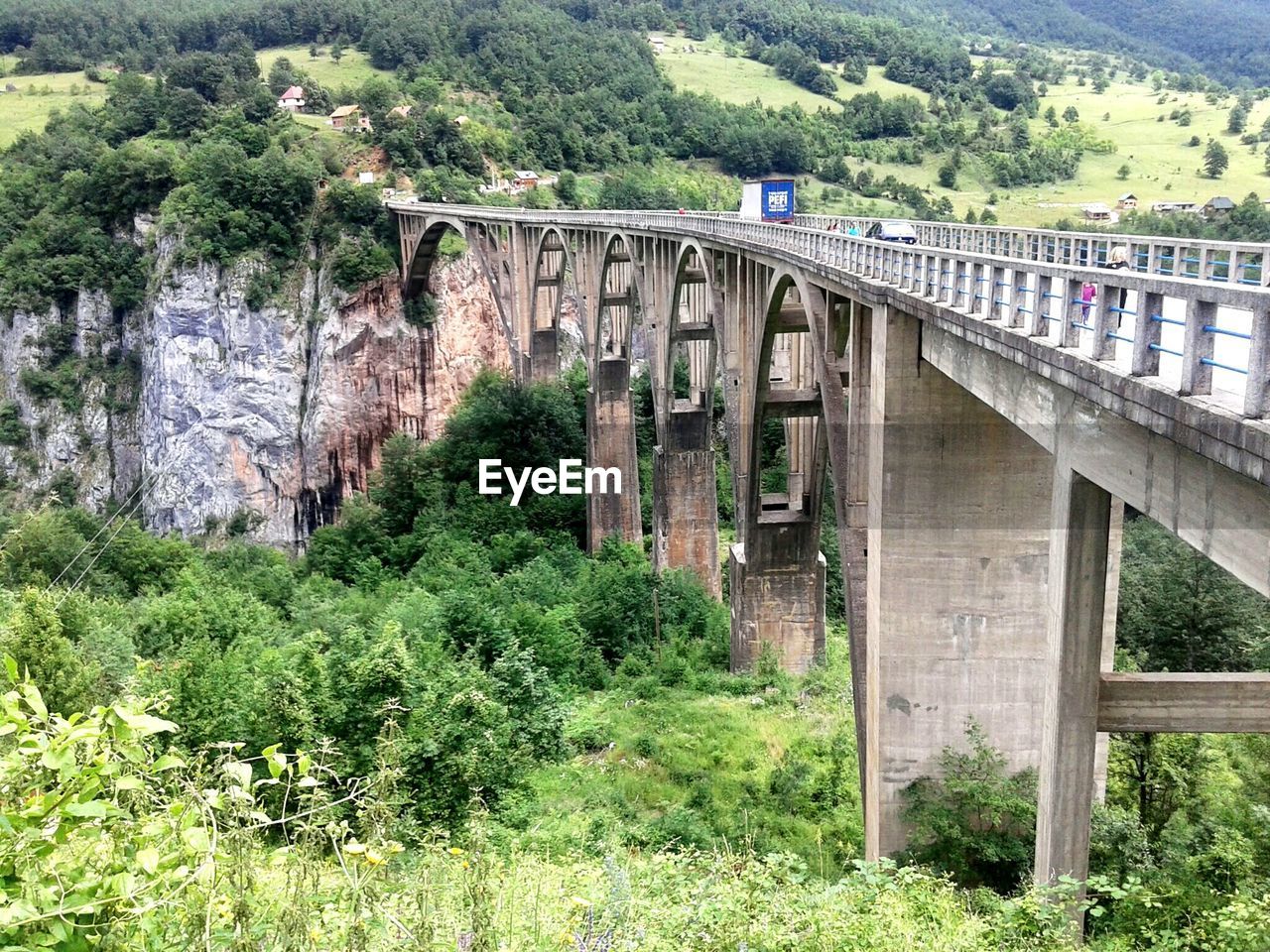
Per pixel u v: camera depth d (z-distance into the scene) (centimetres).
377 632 3738
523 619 4100
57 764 492
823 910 1080
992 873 2036
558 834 2080
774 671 3912
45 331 10069
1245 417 895
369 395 9462
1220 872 1800
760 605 4038
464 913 723
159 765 542
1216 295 947
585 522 6612
